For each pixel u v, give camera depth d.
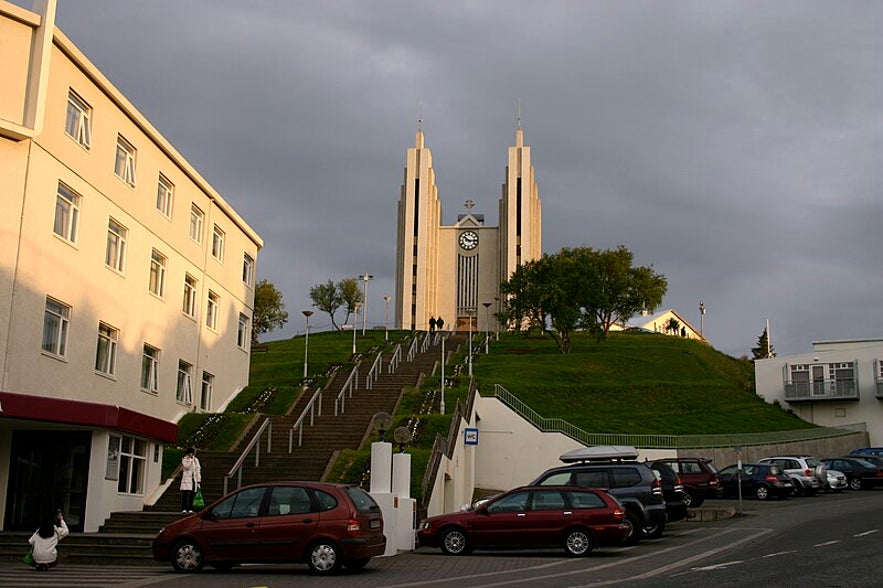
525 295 70.75
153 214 32.19
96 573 16.73
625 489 21.56
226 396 39.88
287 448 29.88
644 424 49.94
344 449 29.27
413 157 111.06
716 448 45.16
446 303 109.25
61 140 25.64
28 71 23.88
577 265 71.50
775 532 21.67
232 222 41.00
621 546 20.70
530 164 109.81
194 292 36.56
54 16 24.42
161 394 32.78
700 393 59.41
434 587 13.77
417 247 108.38
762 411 59.12
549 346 74.81
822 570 14.48
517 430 40.59
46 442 22.52
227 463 28.27
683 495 24.83
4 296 23.05
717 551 18.39
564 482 22.02
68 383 25.98
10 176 23.53
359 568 16.86
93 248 27.56
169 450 30.02
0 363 22.75
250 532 16.34
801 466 35.12
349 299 97.44
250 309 43.59
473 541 19.64
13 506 22.30
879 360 58.78
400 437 22.25
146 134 31.41
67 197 26.31
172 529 16.80
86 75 26.98
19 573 16.80
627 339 82.12
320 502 16.41
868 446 57.25
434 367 51.91
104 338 28.73
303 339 83.44
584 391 54.22
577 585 13.67
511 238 107.31
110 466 22.98
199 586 14.30
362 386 42.62
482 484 40.16
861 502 30.66
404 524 21.06
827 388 59.84
